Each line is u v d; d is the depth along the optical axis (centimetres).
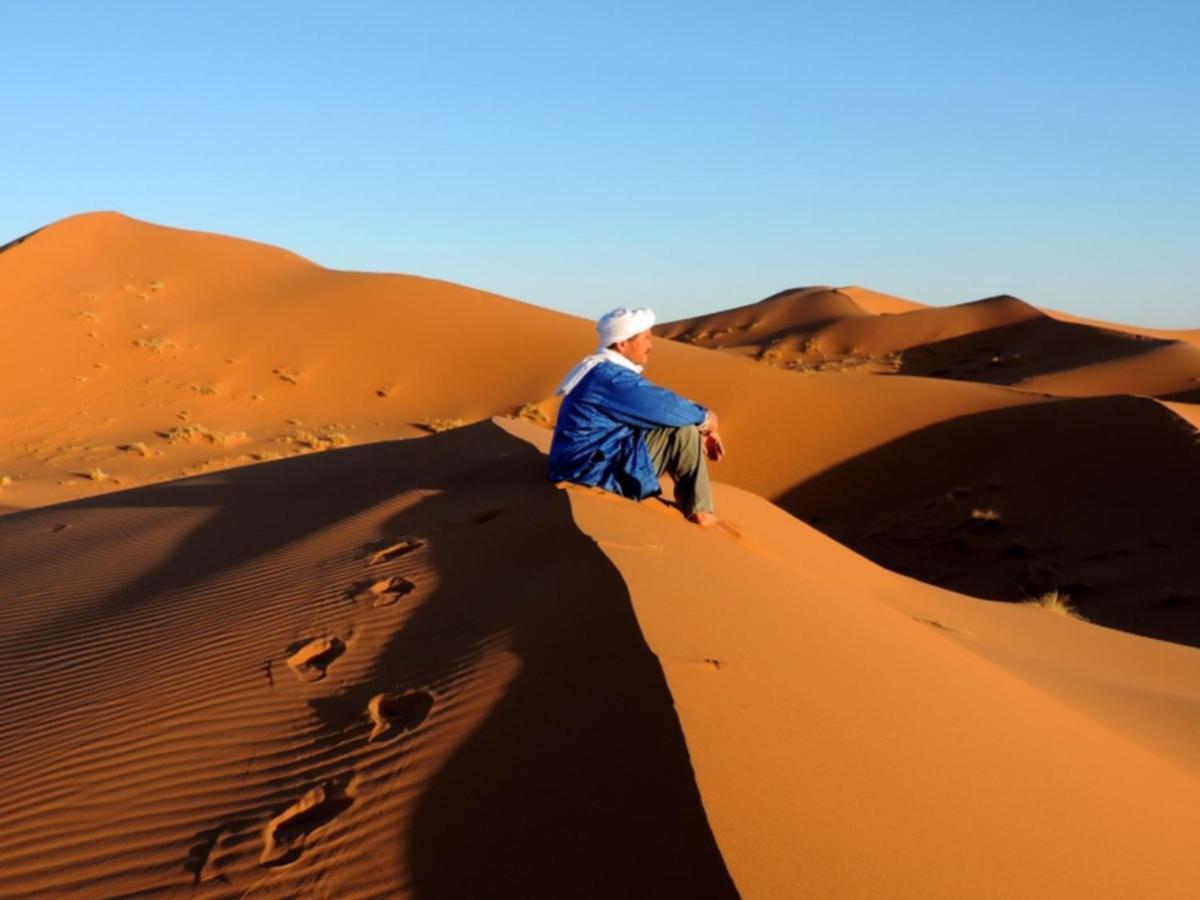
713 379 4306
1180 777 640
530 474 962
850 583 1123
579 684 436
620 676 429
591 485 817
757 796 347
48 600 959
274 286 6028
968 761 451
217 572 872
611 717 401
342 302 5538
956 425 3653
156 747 496
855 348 9612
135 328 5288
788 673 462
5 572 1165
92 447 3881
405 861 354
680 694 401
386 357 5050
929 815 385
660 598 517
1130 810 497
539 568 620
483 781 388
